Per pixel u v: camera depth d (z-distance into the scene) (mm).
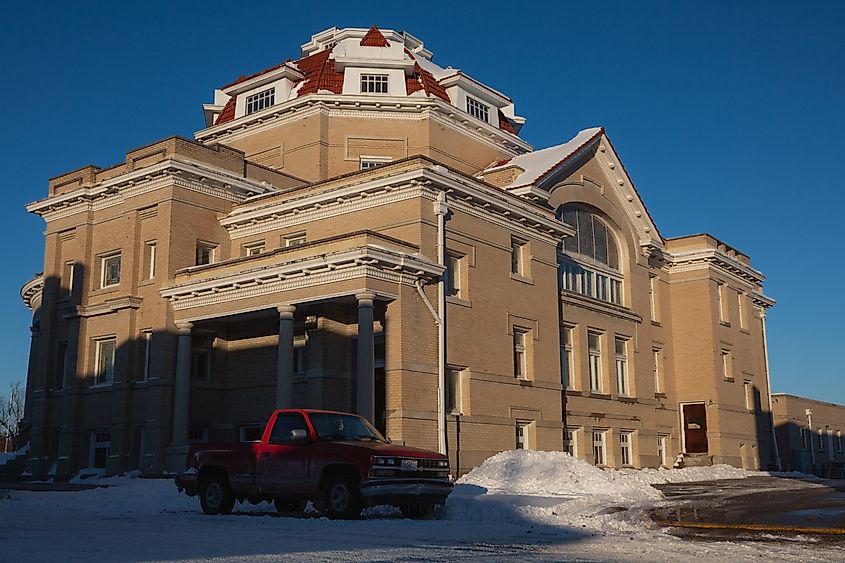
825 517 15711
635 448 39156
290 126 39219
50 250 34844
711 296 44062
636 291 41625
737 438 44219
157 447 29422
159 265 30922
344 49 41375
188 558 10133
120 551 10875
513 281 31984
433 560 9945
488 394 29719
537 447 31594
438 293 27891
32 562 9711
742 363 46281
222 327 31750
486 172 35688
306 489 16078
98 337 32625
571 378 36188
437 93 40281
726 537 12852
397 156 38750
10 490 24047
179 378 29203
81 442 32312
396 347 26203
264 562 9750
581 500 19125
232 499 17406
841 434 63562
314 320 27844
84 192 33406
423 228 28016
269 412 30000
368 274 25281
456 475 27531
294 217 31078
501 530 13977
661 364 43125
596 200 39469
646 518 15961
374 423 26094
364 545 11602
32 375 42125
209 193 32250
